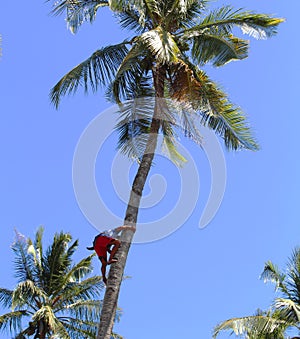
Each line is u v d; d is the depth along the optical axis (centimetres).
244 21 1670
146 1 1656
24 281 2409
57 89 1647
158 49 1437
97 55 1664
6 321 2450
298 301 2191
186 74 1570
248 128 1612
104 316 1227
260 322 2055
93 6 1761
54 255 2606
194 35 1688
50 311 2280
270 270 2267
